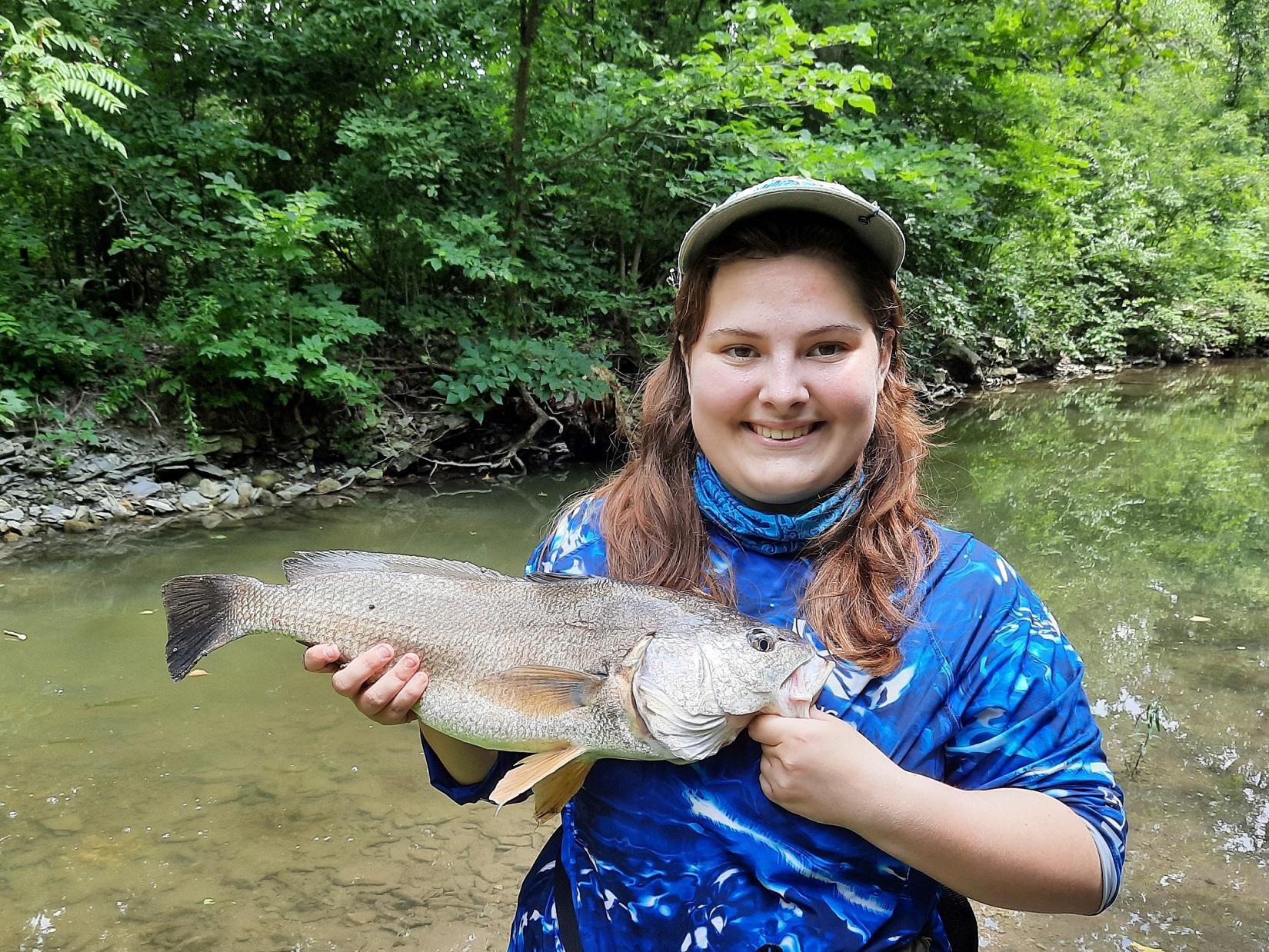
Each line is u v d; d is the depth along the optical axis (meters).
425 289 10.84
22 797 3.35
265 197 9.65
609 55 12.10
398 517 7.71
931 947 1.50
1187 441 11.70
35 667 4.52
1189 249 22.67
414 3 9.72
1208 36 27.34
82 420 7.72
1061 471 9.66
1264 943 2.68
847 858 1.38
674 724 1.40
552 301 11.21
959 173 12.13
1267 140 29.33
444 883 2.91
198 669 4.55
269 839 3.12
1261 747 3.82
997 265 17.30
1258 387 17.56
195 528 7.11
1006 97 14.85
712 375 1.54
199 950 2.58
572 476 9.67
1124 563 6.41
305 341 8.14
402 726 4.00
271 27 10.46
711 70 9.48
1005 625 1.47
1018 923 2.78
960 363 15.77
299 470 8.62
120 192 8.86
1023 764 1.39
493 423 10.09
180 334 7.93
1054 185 15.96
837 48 13.16
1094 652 4.83
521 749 1.52
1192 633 5.10
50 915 2.71
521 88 10.20
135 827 3.18
